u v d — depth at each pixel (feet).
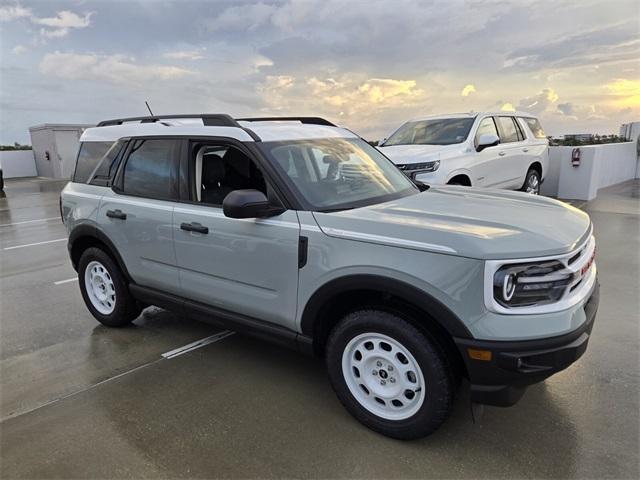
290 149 10.97
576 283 8.30
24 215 43.21
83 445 9.11
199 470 8.34
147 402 10.55
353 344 9.24
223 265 10.93
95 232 14.07
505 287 7.57
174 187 12.11
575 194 36.83
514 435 8.93
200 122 12.75
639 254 20.57
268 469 8.29
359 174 11.62
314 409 10.09
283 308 10.07
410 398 8.75
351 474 8.09
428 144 25.40
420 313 8.52
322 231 9.20
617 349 12.07
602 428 9.03
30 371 12.23
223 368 12.04
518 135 29.22
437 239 8.05
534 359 7.59
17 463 8.66
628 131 56.75
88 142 15.02
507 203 10.62
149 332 14.56
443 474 8.00
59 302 17.65
